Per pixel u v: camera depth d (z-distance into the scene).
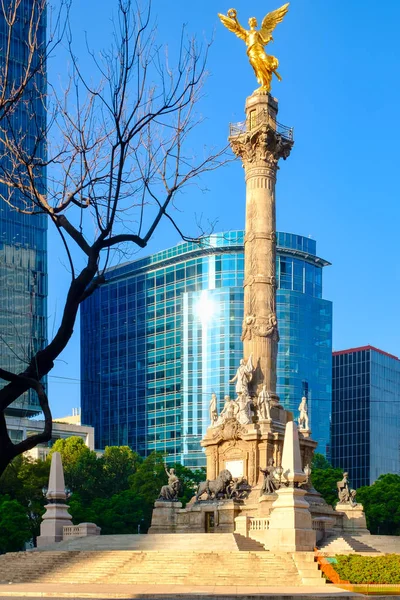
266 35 79.69
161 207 19.73
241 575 48.06
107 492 115.50
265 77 78.19
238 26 79.94
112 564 52.16
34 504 96.38
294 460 56.34
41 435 16.66
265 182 75.56
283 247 178.00
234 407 70.38
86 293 18.72
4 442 16.58
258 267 74.06
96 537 62.25
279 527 54.62
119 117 18.50
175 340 181.38
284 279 178.88
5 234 123.75
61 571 52.88
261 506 62.44
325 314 186.75
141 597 40.34
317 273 187.12
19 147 19.53
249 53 78.81
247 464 67.94
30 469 102.88
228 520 63.81
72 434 160.25
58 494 67.00
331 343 187.50
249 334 73.19
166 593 40.94
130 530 100.94
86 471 113.62
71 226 18.75
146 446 184.00
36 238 128.62
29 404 131.50
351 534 68.44
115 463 121.19
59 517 66.19
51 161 19.39
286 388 174.50
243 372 71.31
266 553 50.41
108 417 195.25
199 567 49.50
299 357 177.50
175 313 182.50
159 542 56.72
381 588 45.53
